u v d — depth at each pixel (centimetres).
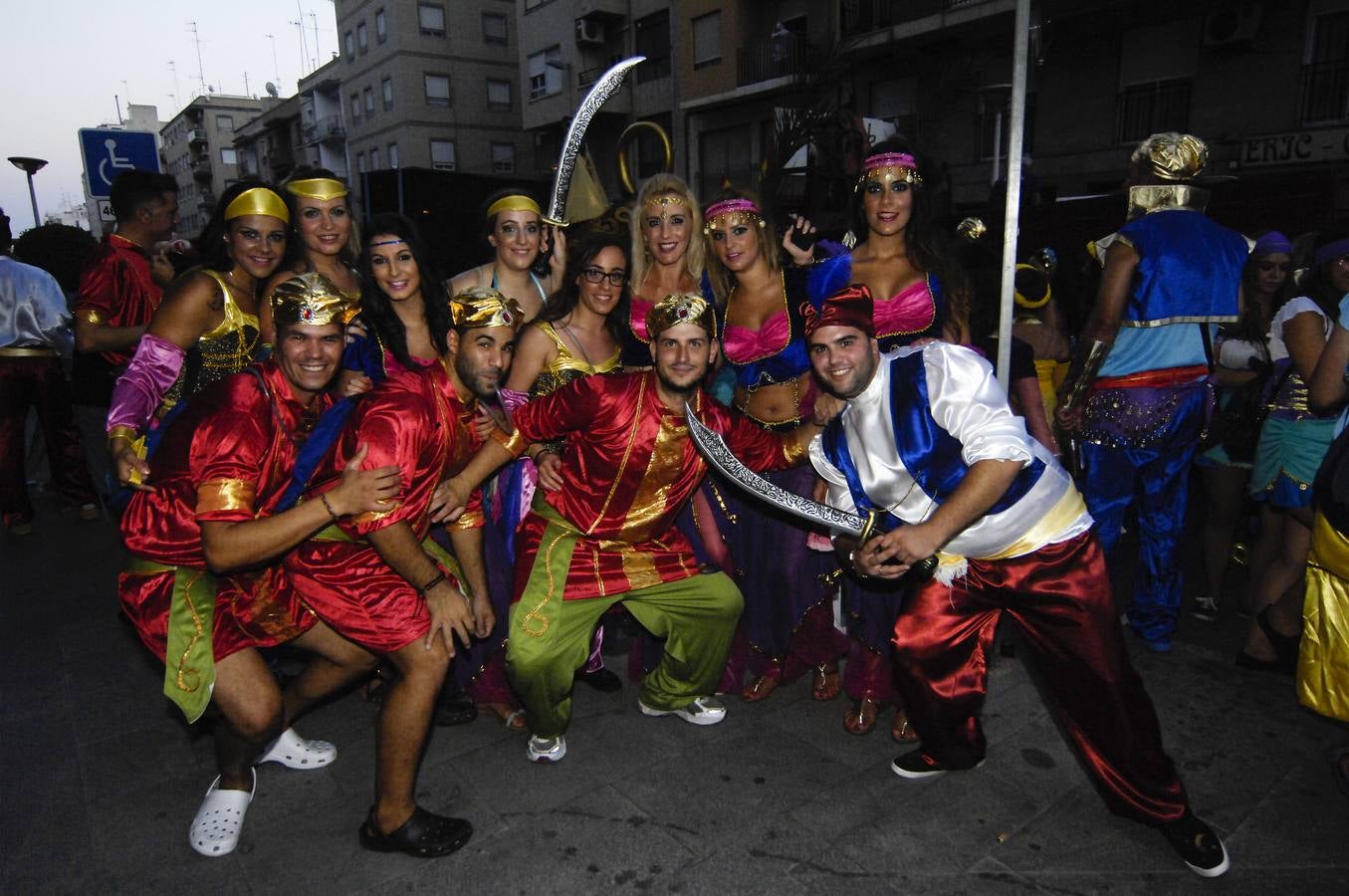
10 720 311
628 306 313
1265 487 318
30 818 251
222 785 240
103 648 372
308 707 263
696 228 310
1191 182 330
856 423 225
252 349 295
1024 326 367
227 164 6094
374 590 227
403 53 3231
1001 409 203
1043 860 226
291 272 290
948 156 1428
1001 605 233
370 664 255
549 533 278
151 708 319
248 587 231
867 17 1573
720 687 320
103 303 420
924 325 284
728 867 226
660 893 217
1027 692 316
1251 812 243
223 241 289
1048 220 704
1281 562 318
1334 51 1141
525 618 264
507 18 3428
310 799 259
